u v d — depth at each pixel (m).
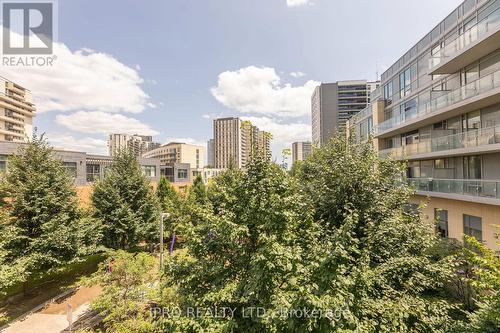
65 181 14.47
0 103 71.19
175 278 6.14
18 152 13.95
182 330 5.03
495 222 12.49
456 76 17.12
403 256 6.99
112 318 8.36
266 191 5.79
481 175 14.89
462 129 16.30
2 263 11.02
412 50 22.91
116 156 20.47
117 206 17.89
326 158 10.30
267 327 4.70
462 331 6.04
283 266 4.68
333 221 7.59
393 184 9.33
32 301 12.55
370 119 30.23
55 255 12.63
